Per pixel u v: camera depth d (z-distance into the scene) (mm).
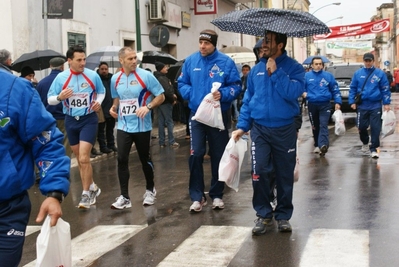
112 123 13445
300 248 5348
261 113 5836
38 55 11180
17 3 13203
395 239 5523
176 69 16250
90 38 16609
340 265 4836
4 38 13086
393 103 28828
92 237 6102
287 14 5645
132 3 19766
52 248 3254
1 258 2982
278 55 5785
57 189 3129
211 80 6902
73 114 7605
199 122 6988
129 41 19844
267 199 5969
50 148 3168
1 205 3068
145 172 7629
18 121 3078
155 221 6699
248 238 5766
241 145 6445
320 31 5625
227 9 33531
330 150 12445
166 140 16234
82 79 7586
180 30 24719
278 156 5887
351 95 11242
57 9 12383
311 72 11719
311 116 11828
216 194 7160
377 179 8688
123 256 5371
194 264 5020
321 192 7871
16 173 3059
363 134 11602
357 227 6004
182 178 9695
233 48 22172
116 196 8406
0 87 3066
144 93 7328
